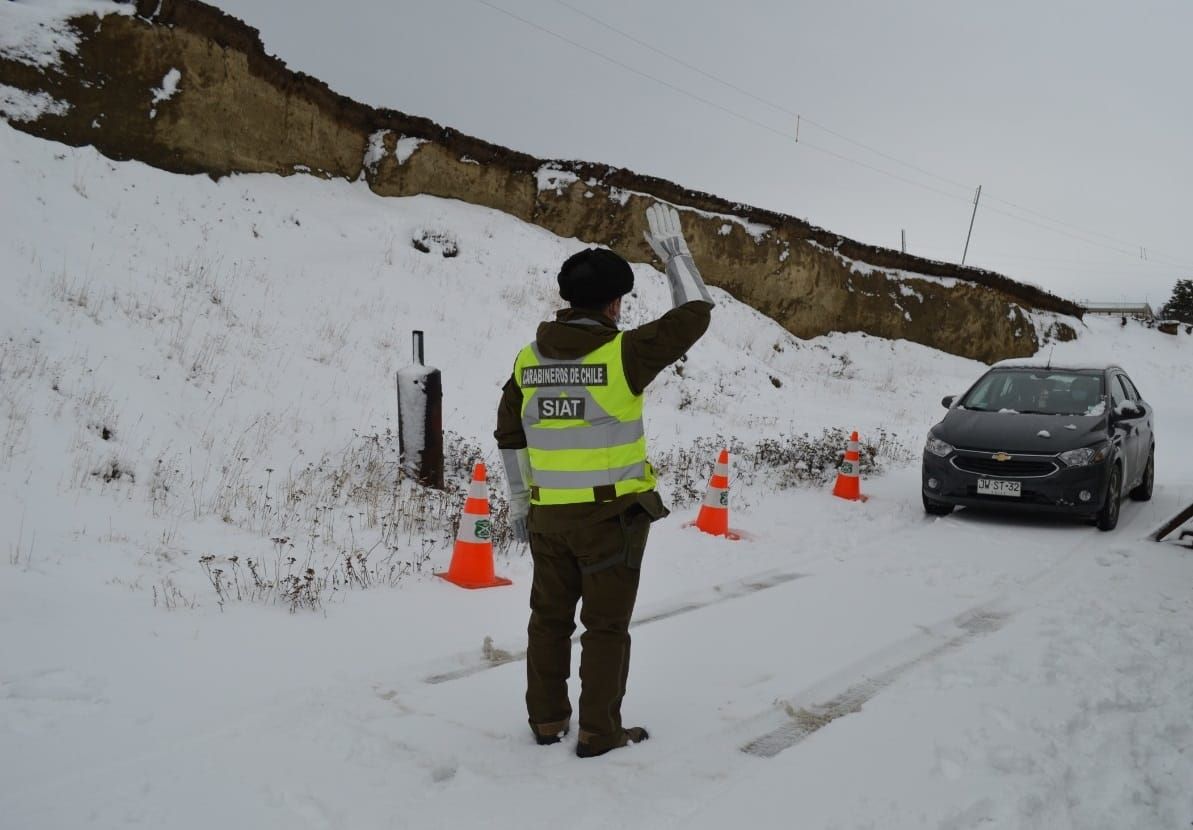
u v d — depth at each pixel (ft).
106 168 40.37
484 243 58.59
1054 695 14.19
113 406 25.21
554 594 12.03
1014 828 9.95
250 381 31.22
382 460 29.22
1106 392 31.89
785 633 17.53
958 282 91.09
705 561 23.48
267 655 14.82
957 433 30.22
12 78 38.42
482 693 14.10
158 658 14.19
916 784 11.04
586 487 11.37
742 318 73.56
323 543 21.85
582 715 11.76
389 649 15.65
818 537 26.91
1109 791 10.95
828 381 70.33
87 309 29.30
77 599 16.28
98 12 41.37
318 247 47.16
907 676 15.21
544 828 9.79
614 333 11.60
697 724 12.99
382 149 59.26
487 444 34.86
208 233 41.63
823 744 12.28
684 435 43.86
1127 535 28.25
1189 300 188.34
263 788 10.44
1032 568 23.47
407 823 9.83
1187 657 16.06
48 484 21.09
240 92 48.34
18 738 11.23
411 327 43.42
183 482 23.94
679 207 74.33
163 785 10.37
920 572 22.91
